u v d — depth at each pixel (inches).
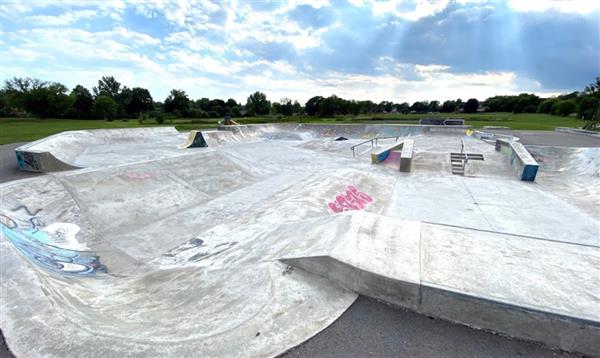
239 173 482.9
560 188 399.9
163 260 220.4
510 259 123.0
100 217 279.6
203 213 325.7
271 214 274.4
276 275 132.1
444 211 309.0
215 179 434.6
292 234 176.9
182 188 380.2
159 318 114.1
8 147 595.5
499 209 311.6
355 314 107.0
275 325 101.8
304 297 116.8
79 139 664.4
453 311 100.7
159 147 697.0
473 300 96.7
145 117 2257.6
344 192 348.8
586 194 365.1
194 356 86.0
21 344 88.0
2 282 114.9
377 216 176.4
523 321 91.9
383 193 386.0
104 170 338.6
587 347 86.8
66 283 145.3
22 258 133.8
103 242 248.5
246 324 101.7
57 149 502.6
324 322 103.3
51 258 189.6
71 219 262.2
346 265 119.5
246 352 89.5
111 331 97.4
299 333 98.3
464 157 548.4
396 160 585.9
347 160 650.8
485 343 92.5
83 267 193.3
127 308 129.0
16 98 2327.8
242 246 192.2
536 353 88.7
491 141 779.4
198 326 103.0
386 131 1132.5
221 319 106.9
